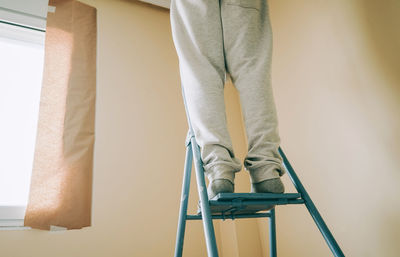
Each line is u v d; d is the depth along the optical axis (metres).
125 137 1.58
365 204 1.02
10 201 1.31
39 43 1.68
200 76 0.78
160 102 1.79
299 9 1.48
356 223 1.05
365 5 1.10
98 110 1.58
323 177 1.22
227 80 0.96
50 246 1.22
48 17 1.65
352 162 1.09
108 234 1.33
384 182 0.96
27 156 1.42
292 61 1.49
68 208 1.29
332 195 1.17
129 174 1.51
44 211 1.24
